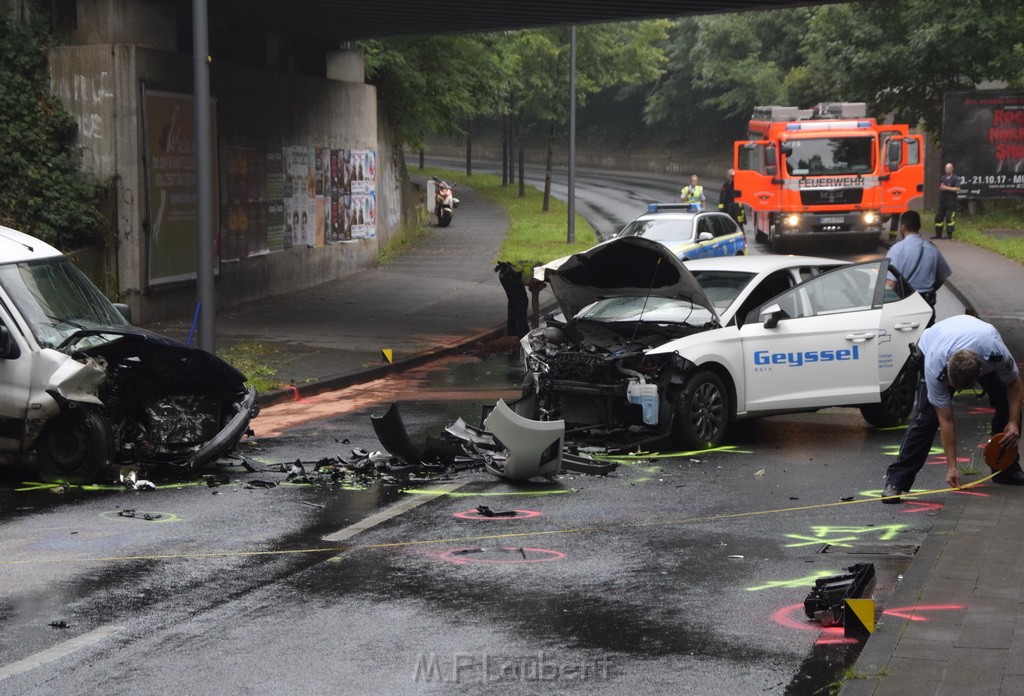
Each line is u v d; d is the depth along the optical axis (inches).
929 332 407.5
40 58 889.5
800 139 1519.4
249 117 1047.0
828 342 535.5
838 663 261.3
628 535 373.4
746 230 1891.0
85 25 896.9
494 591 315.0
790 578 325.7
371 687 248.2
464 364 788.6
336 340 844.0
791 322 529.0
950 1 1919.3
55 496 428.5
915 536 368.8
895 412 562.6
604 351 512.4
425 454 483.8
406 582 323.0
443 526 385.4
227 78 1005.8
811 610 290.7
